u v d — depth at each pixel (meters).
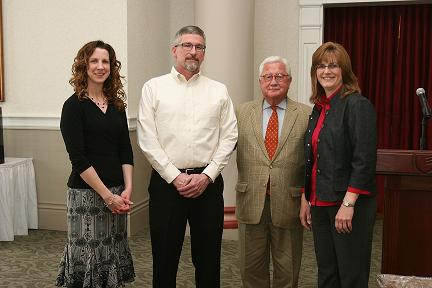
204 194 2.58
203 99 2.57
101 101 2.67
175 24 5.61
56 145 4.92
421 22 5.40
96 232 2.64
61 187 4.95
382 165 2.42
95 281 2.62
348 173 2.24
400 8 5.42
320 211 2.35
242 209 2.72
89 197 2.62
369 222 2.23
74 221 2.64
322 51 2.27
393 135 5.59
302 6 5.29
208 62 4.54
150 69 5.16
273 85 2.62
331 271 2.37
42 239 4.65
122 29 4.63
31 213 4.89
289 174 2.64
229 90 4.52
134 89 4.80
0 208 4.47
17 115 4.96
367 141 2.15
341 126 2.22
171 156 2.53
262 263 2.77
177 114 2.52
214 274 2.65
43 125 4.92
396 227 2.50
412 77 5.49
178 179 2.47
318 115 2.39
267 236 2.75
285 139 2.64
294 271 2.70
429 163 2.35
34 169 4.97
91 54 2.59
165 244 2.56
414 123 5.51
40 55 4.88
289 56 5.39
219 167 2.54
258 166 2.67
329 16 5.57
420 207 2.47
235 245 4.44
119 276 2.74
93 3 4.69
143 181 5.11
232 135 2.62
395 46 5.50
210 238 2.60
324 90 2.34
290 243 2.69
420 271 2.49
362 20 5.53
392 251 2.52
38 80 4.91
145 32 5.02
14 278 3.62
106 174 2.62
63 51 4.82
